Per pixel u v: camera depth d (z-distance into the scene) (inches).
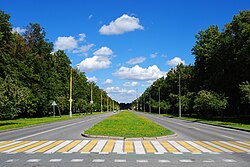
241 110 2444.6
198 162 435.5
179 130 1117.1
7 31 1962.4
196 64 2640.3
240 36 1860.2
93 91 5477.4
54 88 2807.6
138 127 1110.4
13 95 1403.8
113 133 851.4
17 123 1550.2
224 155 502.3
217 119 2100.1
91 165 409.4
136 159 457.7
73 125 1421.0
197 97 2159.2
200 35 2566.4
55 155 493.0
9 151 538.3
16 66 2448.3
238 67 2022.6
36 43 2837.1
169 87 3863.2
